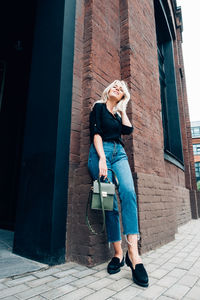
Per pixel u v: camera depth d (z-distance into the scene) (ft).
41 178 6.19
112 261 5.09
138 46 9.98
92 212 5.77
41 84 7.32
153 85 11.05
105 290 4.04
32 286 4.16
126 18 9.51
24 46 12.72
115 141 5.68
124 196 5.03
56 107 6.43
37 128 6.92
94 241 5.61
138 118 8.61
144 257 6.63
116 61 8.84
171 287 4.25
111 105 6.17
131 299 3.69
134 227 4.82
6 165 12.03
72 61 7.21
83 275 4.80
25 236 6.13
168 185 10.31
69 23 7.45
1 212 11.46
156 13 20.02
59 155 6.05
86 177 6.14
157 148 10.16
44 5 8.42
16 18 12.14
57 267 5.31
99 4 8.52
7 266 5.16
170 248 7.95
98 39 7.99
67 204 6.06
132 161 7.65
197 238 10.20
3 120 13.09
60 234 5.65
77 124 6.95
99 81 7.58
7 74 13.60
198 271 5.26
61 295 3.79
